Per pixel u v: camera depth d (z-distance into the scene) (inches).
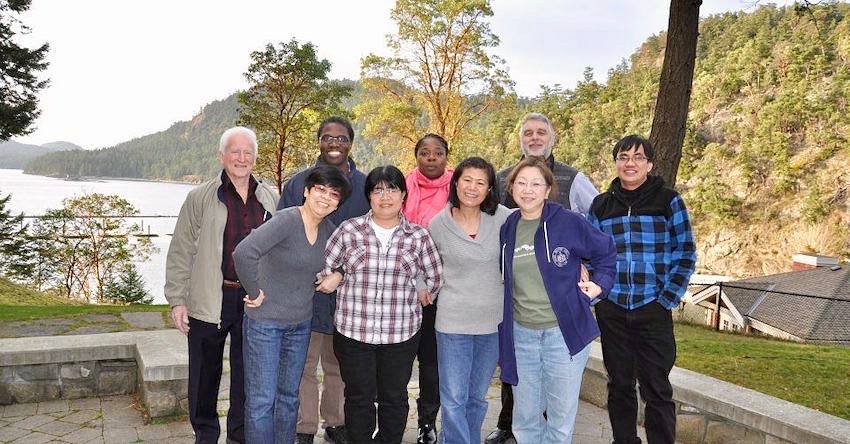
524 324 108.3
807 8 300.5
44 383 154.9
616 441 121.3
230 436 127.1
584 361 107.1
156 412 142.9
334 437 134.6
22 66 740.0
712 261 2568.9
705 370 154.9
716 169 2918.3
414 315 112.7
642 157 112.5
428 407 132.1
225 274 120.8
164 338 167.8
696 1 241.1
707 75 3750.0
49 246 897.5
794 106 2856.8
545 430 117.6
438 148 130.0
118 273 1035.9
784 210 2527.1
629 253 114.2
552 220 106.3
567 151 3944.4
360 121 1459.2
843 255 2198.6
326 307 127.9
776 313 989.2
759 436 116.3
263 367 109.7
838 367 157.6
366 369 111.5
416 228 112.0
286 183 132.4
